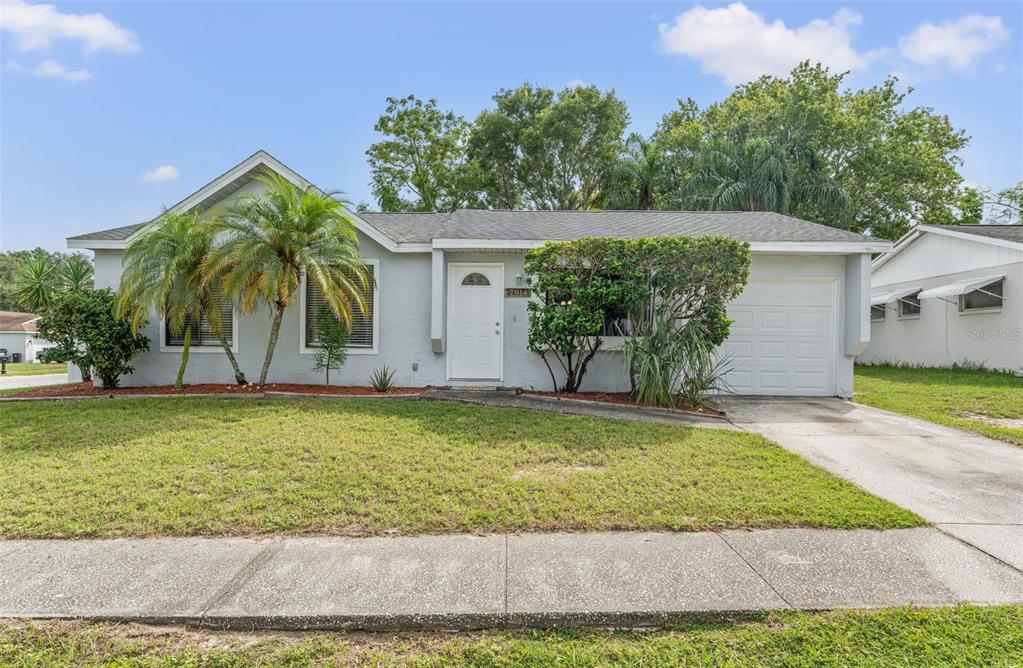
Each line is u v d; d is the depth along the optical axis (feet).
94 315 29.30
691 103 89.92
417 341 32.01
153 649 8.09
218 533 11.87
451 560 10.61
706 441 19.57
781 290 31.60
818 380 31.58
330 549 11.12
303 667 7.74
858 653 7.79
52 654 7.89
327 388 30.32
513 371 31.65
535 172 93.40
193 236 27.45
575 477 15.40
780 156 63.57
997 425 23.61
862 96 77.05
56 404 25.79
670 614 8.72
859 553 10.92
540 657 7.93
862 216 74.38
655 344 26.91
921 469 16.84
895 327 53.16
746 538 11.64
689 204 67.05
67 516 12.56
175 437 19.30
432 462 16.63
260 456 17.01
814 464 17.20
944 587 9.57
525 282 30.68
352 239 29.48
